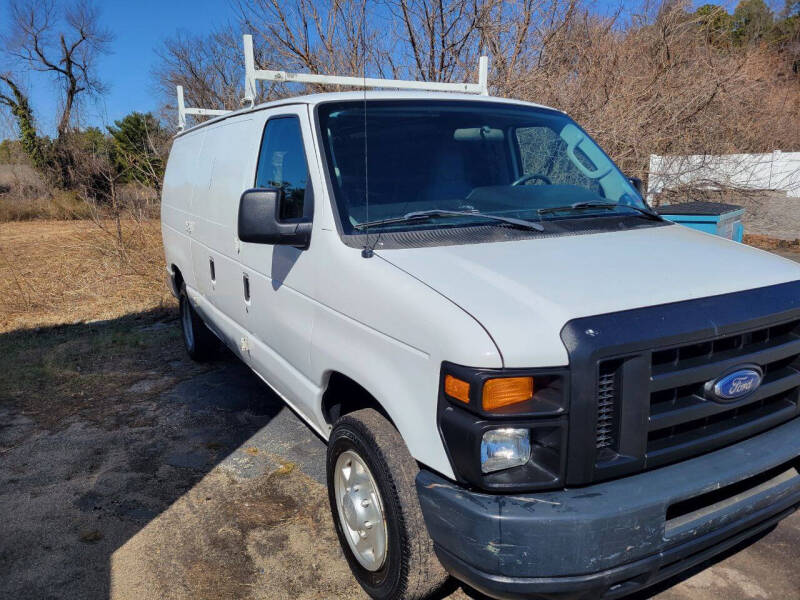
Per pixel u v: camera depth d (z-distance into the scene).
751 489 2.50
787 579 2.97
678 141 11.06
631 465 2.20
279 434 4.61
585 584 2.07
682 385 2.26
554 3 10.00
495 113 3.74
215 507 3.67
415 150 3.33
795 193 13.28
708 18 11.98
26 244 14.73
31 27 31.55
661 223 3.39
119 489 3.90
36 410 5.18
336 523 3.07
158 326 7.71
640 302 2.27
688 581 2.96
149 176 12.41
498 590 2.11
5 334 7.44
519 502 2.09
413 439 2.38
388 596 2.65
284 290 3.41
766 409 2.58
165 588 3.00
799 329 2.61
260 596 2.94
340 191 3.04
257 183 3.87
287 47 9.74
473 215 3.00
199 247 5.10
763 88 13.15
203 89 18.58
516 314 2.18
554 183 3.59
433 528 2.28
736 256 2.84
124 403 5.28
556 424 2.10
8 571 3.14
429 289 2.39
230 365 6.21
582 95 10.08
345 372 2.80
